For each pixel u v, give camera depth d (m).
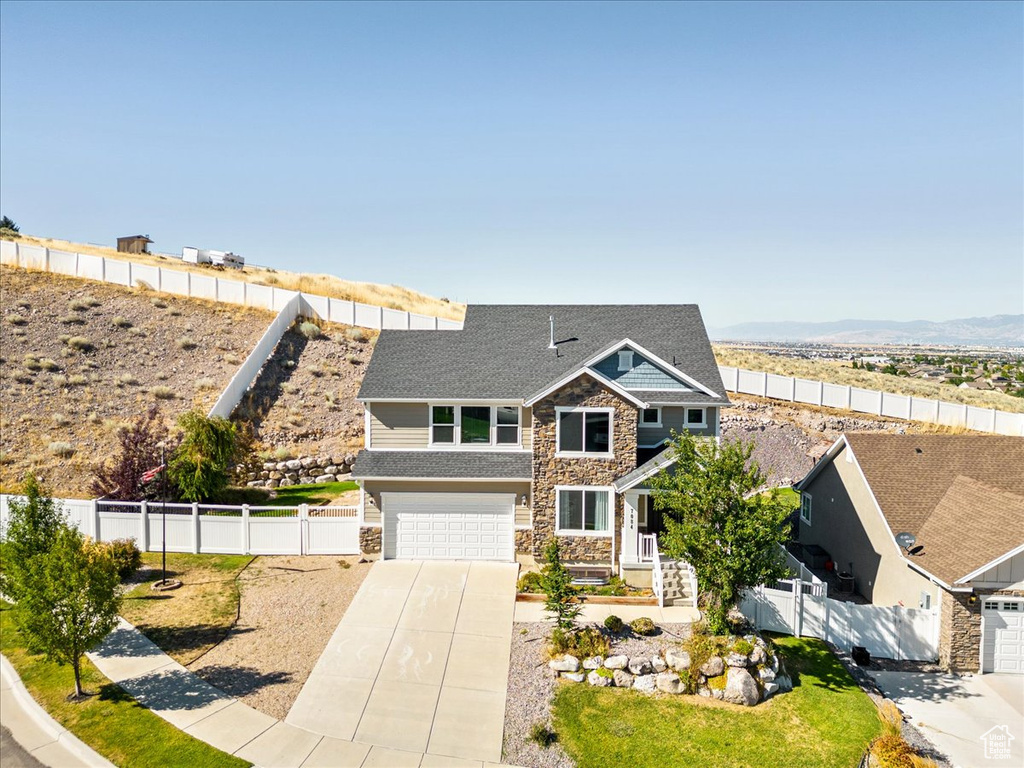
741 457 18.91
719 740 15.58
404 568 23.89
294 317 47.50
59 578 15.80
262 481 32.62
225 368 42.19
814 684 18.11
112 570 16.89
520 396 25.17
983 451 25.64
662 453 22.81
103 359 41.31
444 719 15.80
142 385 39.34
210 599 21.36
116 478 26.47
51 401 36.41
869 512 24.44
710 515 18.67
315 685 16.89
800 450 39.69
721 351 61.97
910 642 20.30
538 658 18.30
